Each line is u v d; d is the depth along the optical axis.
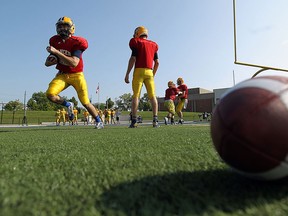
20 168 1.67
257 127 1.07
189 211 0.89
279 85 1.14
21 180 1.35
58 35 5.71
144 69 6.57
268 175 1.11
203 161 1.83
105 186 1.21
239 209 0.92
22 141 3.46
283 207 0.94
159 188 1.16
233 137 1.12
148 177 1.36
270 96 1.10
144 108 91.88
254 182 1.23
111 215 0.87
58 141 3.42
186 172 1.47
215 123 1.23
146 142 3.13
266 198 1.03
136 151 2.37
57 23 5.53
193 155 2.11
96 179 1.35
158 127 7.12
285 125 1.06
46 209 0.93
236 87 1.24
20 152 2.42
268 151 1.06
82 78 6.03
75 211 0.91
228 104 1.18
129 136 4.05
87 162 1.84
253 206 0.94
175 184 1.22
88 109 6.61
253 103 1.10
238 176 1.34
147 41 6.61
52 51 5.27
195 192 1.09
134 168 1.61
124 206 0.95
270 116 1.06
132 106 6.95
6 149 2.64
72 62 5.57
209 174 1.41
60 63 5.77
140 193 1.09
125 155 2.14
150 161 1.84
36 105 84.69
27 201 1.01
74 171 1.55
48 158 2.05
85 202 1.00
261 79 1.21
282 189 1.13
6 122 35.41
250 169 1.12
